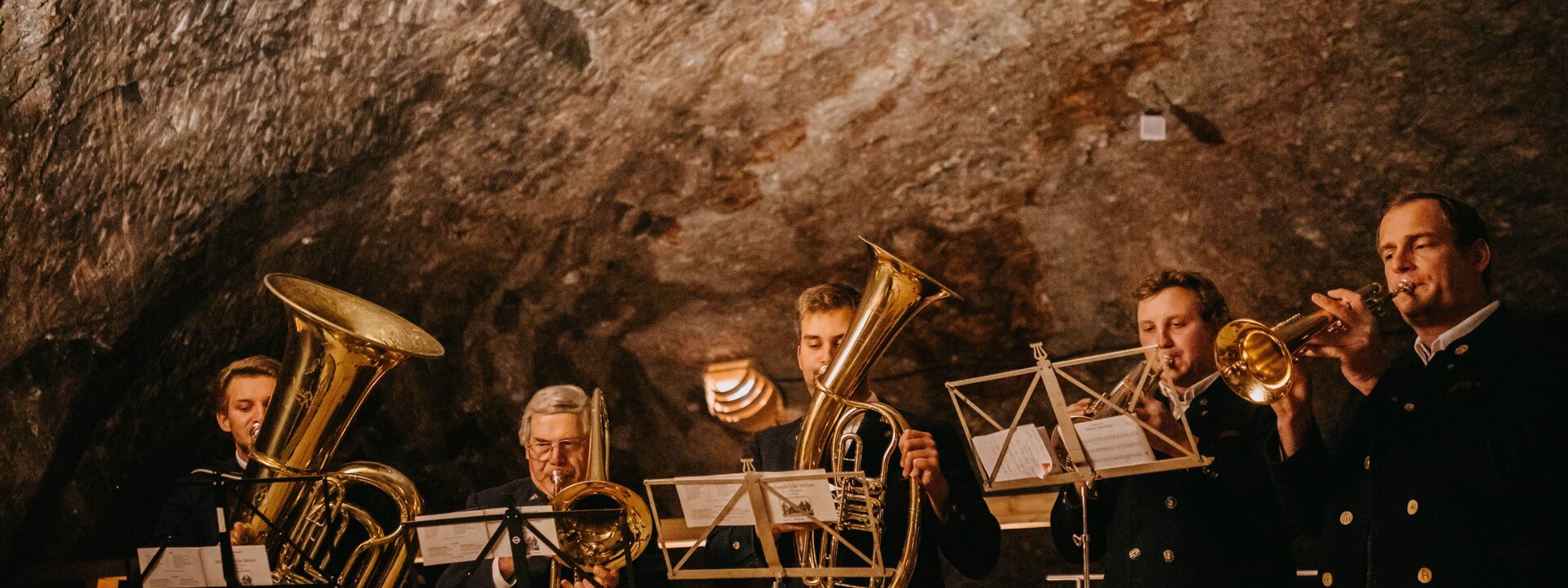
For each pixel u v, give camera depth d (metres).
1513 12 4.32
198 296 5.19
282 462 3.36
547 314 5.98
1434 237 2.39
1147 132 5.11
